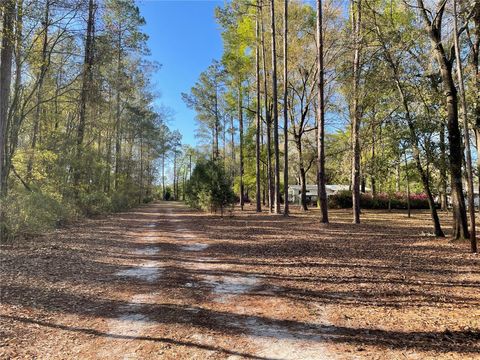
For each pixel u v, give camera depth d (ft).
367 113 44.88
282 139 91.25
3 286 19.06
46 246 32.63
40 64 41.96
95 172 66.80
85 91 58.13
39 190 44.42
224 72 93.15
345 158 61.41
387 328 14.06
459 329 13.78
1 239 33.71
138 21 66.64
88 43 55.31
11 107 41.65
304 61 75.87
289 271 24.11
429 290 19.33
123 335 13.39
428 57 37.88
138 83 92.73
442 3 34.78
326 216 55.01
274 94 68.80
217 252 31.53
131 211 97.81
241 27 75.25
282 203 159.12
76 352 11.90
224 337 13.23
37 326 14.03
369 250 31.81
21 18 33.83
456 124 35.14
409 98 37.37
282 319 15.17
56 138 52.65
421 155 37.04
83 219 63.10
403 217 73.77
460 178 35.70
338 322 14.79
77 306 16.66
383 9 43.65
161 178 248.73
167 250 32.76
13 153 43.01
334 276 22.65
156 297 18.31
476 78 36.47
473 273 22.97
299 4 71.36
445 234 42.50
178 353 11.87
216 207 74.18
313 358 11.46
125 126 107.65
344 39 49.93
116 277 22.53
